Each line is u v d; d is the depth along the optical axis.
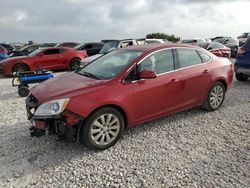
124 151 4.32
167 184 3.43
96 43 19.05
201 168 3.78
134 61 4.72
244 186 3.36
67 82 4.68
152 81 4.79
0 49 18.69
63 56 15.37
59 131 4.05
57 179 3.61
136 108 4.62
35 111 4.19
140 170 3.76
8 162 4.05
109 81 4.43
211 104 5.97
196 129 5.14
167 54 5.18
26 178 3.65
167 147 4.42
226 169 3.74
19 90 8.21
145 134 4.93
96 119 4.21
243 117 5.75
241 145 4.46
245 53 8.91
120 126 4.48
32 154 4.28
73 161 4.04
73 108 4.02
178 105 5.28
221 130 5.08
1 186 3.48
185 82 5.25
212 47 17.22
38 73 9.02
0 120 5.88
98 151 4.33
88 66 5.47
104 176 3.65
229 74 6.20
